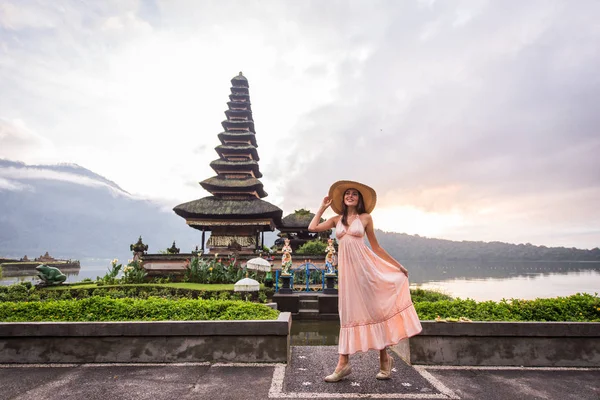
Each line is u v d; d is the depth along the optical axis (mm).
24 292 13867
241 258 19172
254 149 28922
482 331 4711
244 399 3441
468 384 3934
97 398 3461
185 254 19250
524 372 4391
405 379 4062
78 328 4672
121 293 13664
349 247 4094
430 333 4695
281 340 4691
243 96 31859
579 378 4188
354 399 3459
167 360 4645
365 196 4449
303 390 3691
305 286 15039
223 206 24828
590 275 53750
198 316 5371
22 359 4617
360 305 3941
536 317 5383
